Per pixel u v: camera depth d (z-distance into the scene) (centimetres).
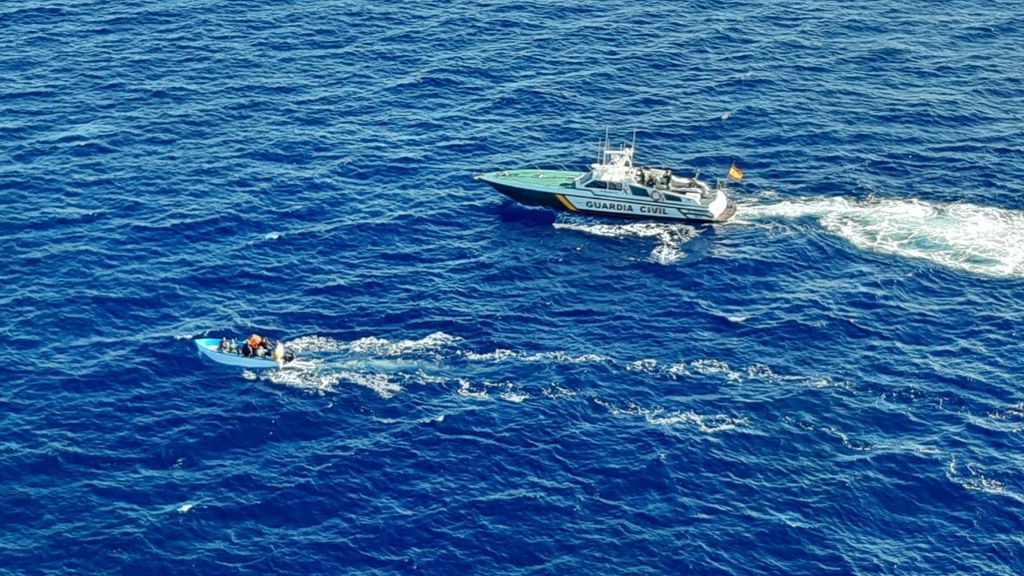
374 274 12925
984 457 10894
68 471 10612
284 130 15062
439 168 14575
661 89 16075
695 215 13800
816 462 10844
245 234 13388
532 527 10238
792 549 10119
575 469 10738
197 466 10706
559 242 13562
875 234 13700
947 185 14500
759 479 10675
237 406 11250
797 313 12488
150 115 15212
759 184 14488
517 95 15875
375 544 10094
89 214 13550
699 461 10806
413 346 12000
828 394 11512
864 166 14788
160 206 13725
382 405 11325
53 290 12506
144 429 11019
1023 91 16200
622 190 13850
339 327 12206
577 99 15862
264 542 10094
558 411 11288
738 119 15550
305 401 11331
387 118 15375
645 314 12500
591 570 9919
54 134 14812
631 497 10500
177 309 12362
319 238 13375
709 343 12106
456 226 13725
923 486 10638
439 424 11131
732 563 9988
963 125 15538
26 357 11712
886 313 12531
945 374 11762
